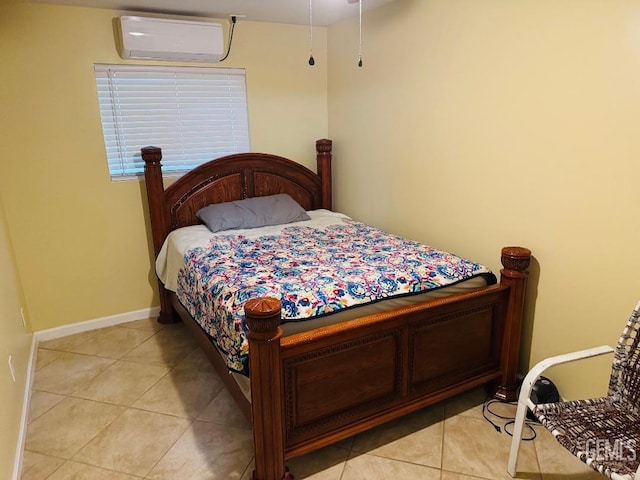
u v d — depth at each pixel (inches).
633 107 71.6
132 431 87.7
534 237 91.1
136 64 125.9
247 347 70.9
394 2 118.1
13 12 108.2
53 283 124.8
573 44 78.5
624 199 74.7
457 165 107.2
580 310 84.4
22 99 112.7
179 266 114.1
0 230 98.9
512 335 90.6
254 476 71.9
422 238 122.6
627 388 67.9
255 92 143.7
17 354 95.6
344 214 155.3
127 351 119.2
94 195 126.0
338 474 75.8
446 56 105.2
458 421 88.9
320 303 76.6
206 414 92.9
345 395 76.1
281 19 136.0
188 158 140.0
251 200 137.6
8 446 74.2
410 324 79.7
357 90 139.5
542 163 87.1
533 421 87.7
